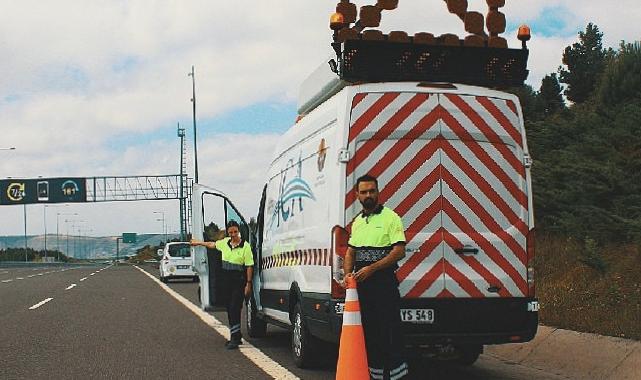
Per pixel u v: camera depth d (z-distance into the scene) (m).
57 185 73.56
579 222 14.48
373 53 7.80
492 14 8.31
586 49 31.94
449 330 7.33
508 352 9.75
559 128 19.33
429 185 7.49
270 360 9.58
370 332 6.66
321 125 8.21
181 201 67.00
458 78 7.96
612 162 14.90
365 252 6.64
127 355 10.06
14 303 19.27
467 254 7.45
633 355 7.86
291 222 9.33
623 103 18.81
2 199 73.19
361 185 6.70
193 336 12.24
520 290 7.53
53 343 11.32
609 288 11.00
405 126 7.51
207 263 11.27
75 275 42.12
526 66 8.14
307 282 8.38
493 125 7.66
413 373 8.64
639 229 12.48
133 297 21.59
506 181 7.64
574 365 8.44
